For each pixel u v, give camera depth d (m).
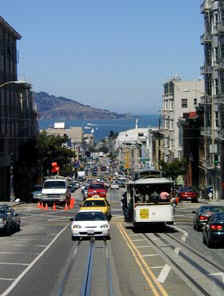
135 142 161.62
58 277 16.67
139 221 29.67
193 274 16.69
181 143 86.25
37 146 75.38
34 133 92.75
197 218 30.61
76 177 142.50
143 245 24.45
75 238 27.17
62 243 25.83
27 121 86.69
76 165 146.75
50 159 76.62
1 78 71.94
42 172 78.12
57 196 53.22
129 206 33.91
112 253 21.95
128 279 16.08
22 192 70.69
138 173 43.91
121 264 18.97
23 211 50.25
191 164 78.56
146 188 30.12
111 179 130.50
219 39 60.25
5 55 74.31
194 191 58.38
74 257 21.00
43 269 18.23
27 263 19.58
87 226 26.50
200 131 72.88
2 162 69.81
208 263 18.83
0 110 71.31
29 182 71.25
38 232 31.70
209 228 23.02
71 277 16.62
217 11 61.84
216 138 61.75
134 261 19.61
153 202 29.69
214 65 63.34
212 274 16.66
